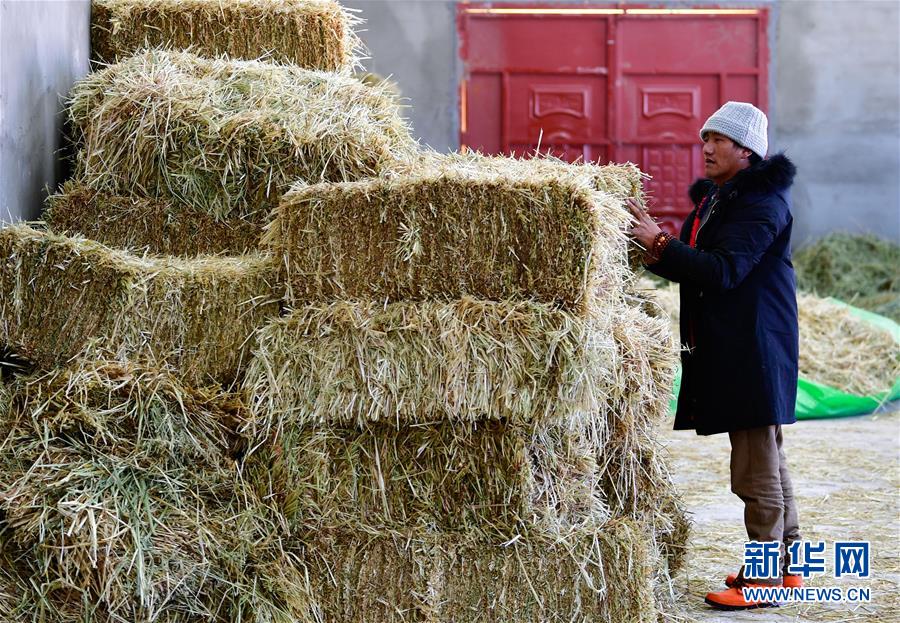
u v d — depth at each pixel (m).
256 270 10.64
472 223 10.05
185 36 15.11
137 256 12.48
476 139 34.25
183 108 12.57
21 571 9.31
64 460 9.73
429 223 10.09
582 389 9.91
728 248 11.70
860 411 22.77
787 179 12.01
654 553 11.52
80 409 9.93
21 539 9.26
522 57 34.06
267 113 12.63
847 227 35.03
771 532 12.01
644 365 11.25
